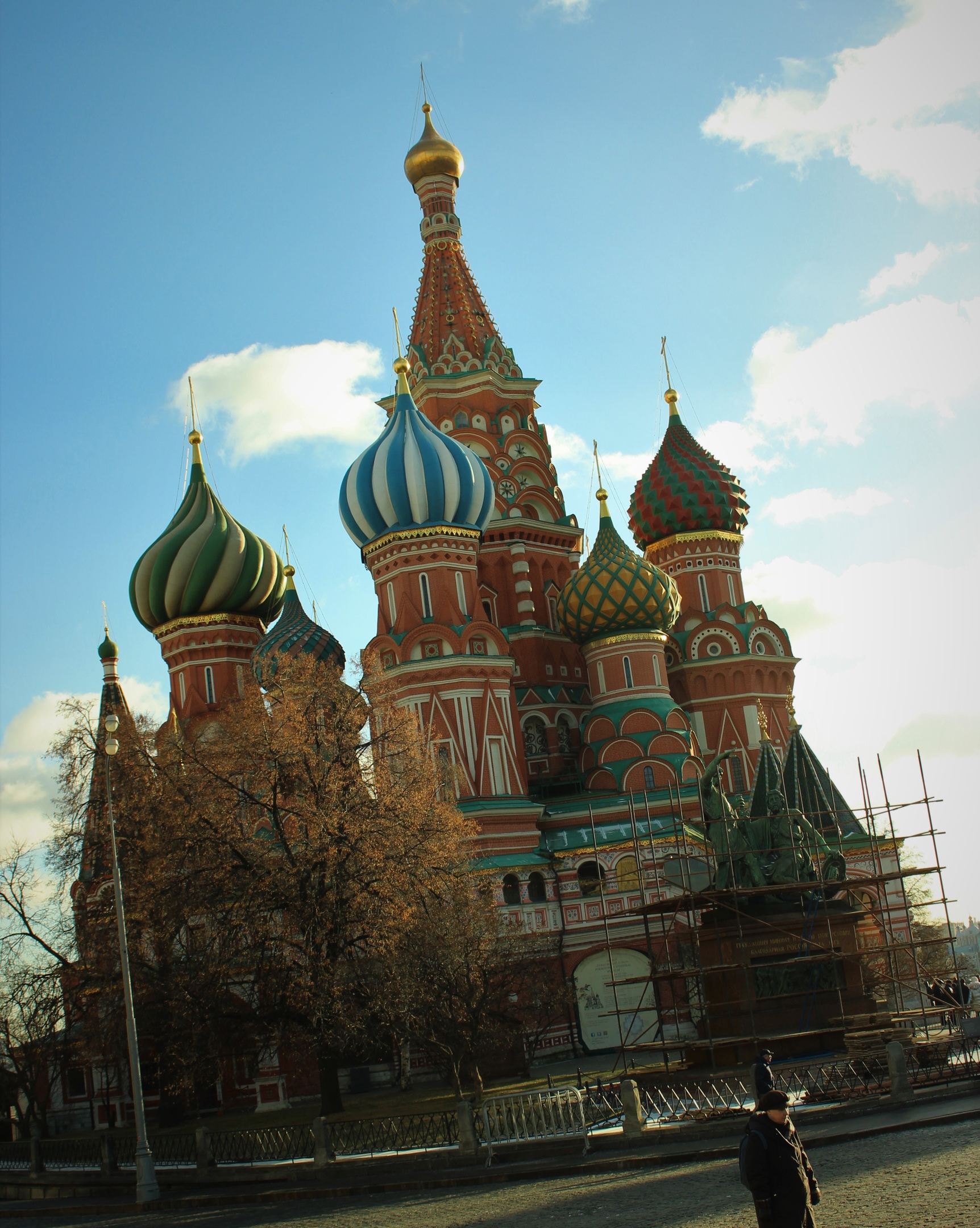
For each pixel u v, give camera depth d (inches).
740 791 2997.0
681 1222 776.3
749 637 3117.6
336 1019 1566.2
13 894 2025.1
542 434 3206.2
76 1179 1605.6
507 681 2564.0
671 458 3344.0
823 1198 798.5
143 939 1800.0
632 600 2765.7
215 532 2893.7
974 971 2034.9
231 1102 2210.9
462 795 2439.7
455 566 2593.5
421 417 2679.6
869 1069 1309.1
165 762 1920.5
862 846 2593.5
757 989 1636.3
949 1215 697.0
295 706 1784.0
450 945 1694.1
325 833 1651.1
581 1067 2069.4
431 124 3341.5
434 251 3277.6
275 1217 1056.8
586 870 2497.5
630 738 2696.9
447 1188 1102.4
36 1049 1977.1
